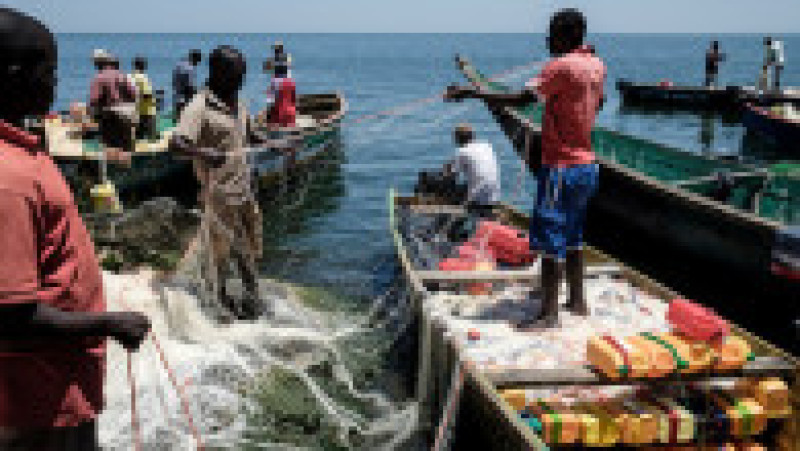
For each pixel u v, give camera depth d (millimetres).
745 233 5812
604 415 4070
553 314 5164
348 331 6695
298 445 4859
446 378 4719
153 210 9555
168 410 4941
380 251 9469
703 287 6422
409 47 193000
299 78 53312
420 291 5652
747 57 94312
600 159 8008
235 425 4953
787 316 5508
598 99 4789
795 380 4270
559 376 4176
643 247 7289
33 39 1888
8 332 1812
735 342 4301
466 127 8617
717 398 4301
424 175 9398
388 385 5820
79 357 2023
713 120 24953
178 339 5867
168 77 59062
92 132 11438
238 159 5887
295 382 5629
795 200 8289
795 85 42844
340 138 15641
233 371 5535
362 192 13086
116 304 5844
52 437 2004
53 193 1890
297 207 11773
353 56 117875
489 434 4031
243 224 6156
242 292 6426
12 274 1750
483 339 5008
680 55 117875
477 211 8375
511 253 6648
